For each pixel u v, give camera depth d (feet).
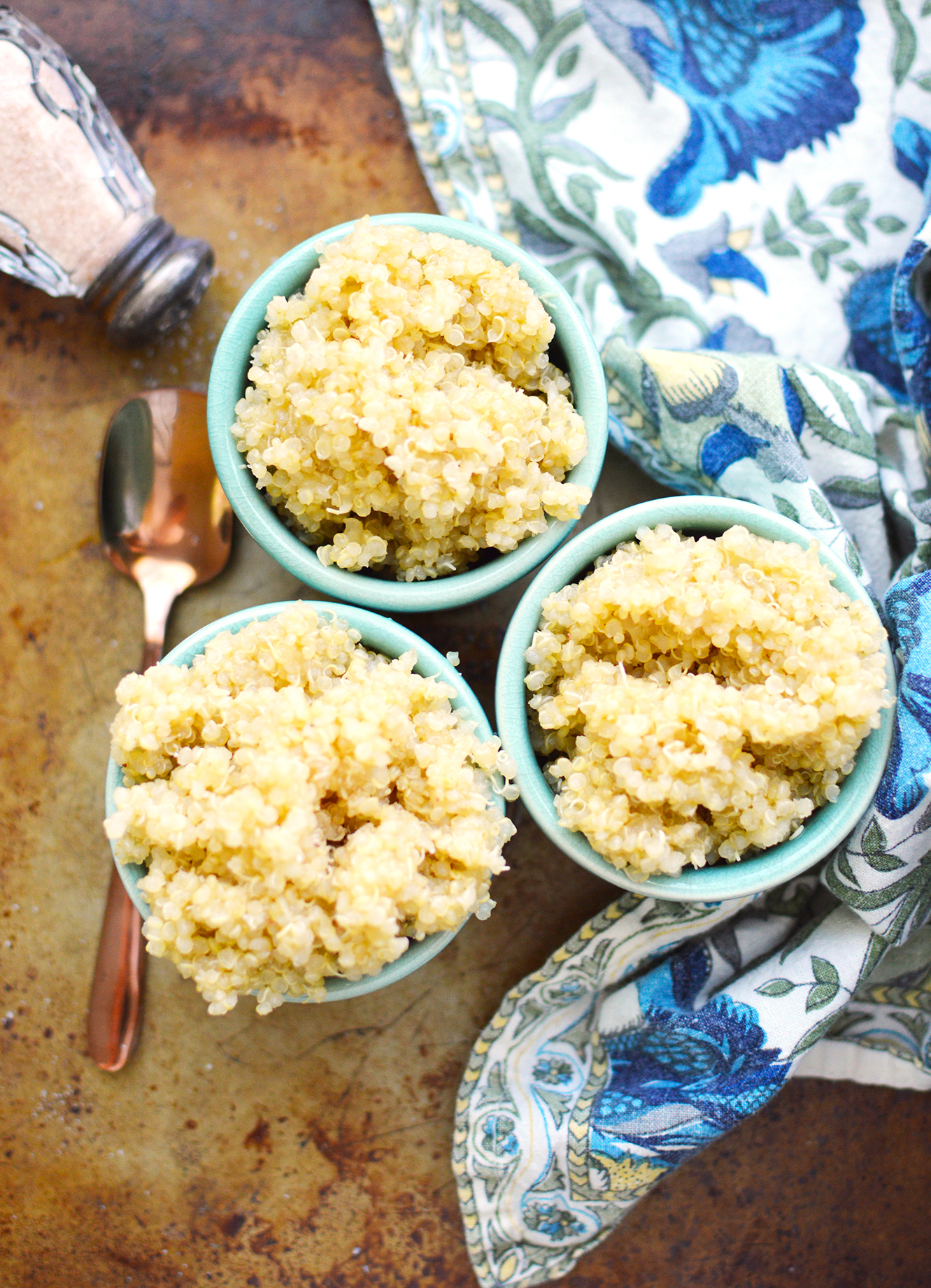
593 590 0.95
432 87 1.20
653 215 1.22
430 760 0.92
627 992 1.18
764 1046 1.11
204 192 1.26
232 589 1.24
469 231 1.01
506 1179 1.18
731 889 0.95
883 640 0.97
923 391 1.14
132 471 1.21
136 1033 1.22
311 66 1.26
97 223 1.13
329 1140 1.24
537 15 1.20
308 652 0.95
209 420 1.00
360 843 0.88
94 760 1.25
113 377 1.26
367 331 0.93
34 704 1.24
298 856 0.87
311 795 0.89
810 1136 1.27
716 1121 1.12
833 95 1.21
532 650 0.98
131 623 1.25
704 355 1.12
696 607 0.91
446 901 0.90
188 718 0.93
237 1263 1.24
